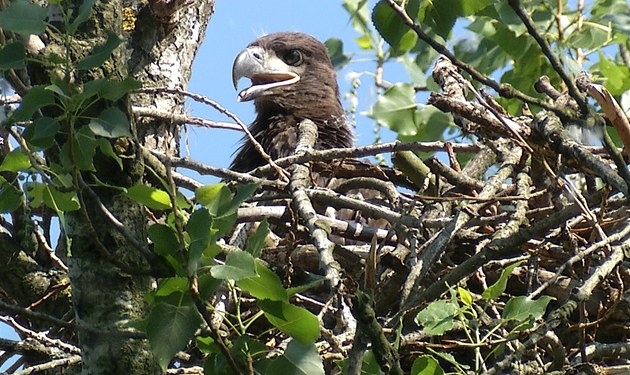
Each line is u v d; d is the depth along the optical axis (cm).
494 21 1116
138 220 665
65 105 561
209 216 540
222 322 675
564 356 720
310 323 554
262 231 562
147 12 1078
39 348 761
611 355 755
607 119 721
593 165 695
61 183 610
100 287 652
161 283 554
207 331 568
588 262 823
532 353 726
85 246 652
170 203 574
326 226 738
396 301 839
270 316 556
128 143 652
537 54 1087
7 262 904
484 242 836
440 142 954
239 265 532
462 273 724
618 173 710
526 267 856
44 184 613
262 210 870
